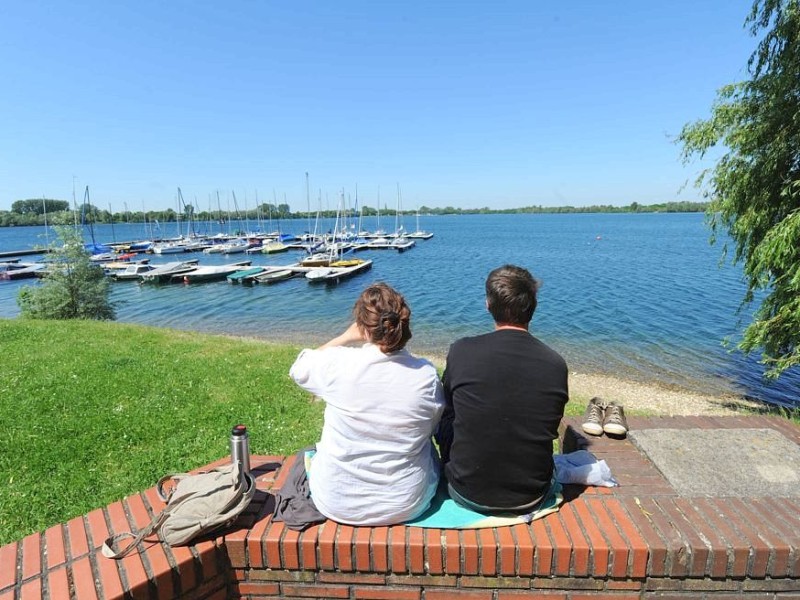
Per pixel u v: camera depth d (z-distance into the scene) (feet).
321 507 7.27
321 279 111.45
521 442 6.92
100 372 21.31
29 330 33.01
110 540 6.98
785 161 23.84
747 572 6.64
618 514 7.39
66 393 18.04
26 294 52.90
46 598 6.09
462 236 306.76
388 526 7.18
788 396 35.45
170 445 13.91
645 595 6.79
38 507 10.58
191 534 6.74
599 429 10.27
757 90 24.70
